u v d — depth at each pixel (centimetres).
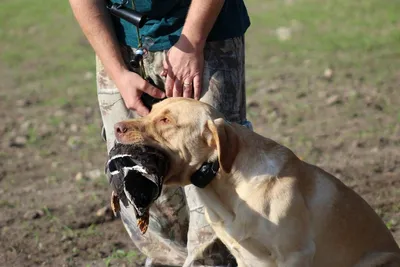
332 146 941
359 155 903
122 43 577
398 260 536
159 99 571
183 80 552
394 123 1014
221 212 521
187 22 546
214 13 539
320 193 525
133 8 562
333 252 526
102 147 1026
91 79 1424
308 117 1074
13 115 1205
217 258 579
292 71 1350
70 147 1030
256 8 1958
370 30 1608
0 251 718
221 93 560
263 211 502
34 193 862
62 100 1277
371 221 543
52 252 714
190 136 509
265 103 1159
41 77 1462
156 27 559
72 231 755
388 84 1211
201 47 547
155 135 509
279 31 1670
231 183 513
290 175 513
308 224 512
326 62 1391
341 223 526
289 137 985
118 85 568
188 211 596
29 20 2028
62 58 1612
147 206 493
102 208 794
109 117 593
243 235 512
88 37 575
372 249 538
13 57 1644
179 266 623
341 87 1214
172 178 520
